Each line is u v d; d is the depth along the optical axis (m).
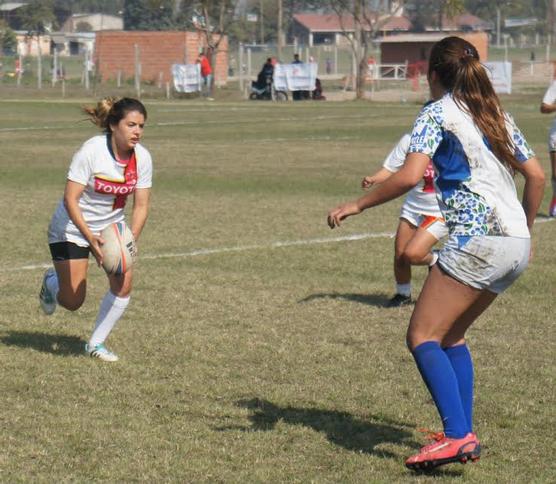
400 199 35.12
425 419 13.25
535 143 55.75
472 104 11.01
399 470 11.53
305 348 16.58
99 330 15.86
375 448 12.20
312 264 23.80
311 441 12.41
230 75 175.25
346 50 194.12
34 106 91.38
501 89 111.31
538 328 18.11
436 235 12.48
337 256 24.78
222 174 42.03
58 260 15.87
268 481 11.16
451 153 10.95
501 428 12.99
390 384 14.69
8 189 36.97
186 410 13.49
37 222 29.48
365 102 102.94
